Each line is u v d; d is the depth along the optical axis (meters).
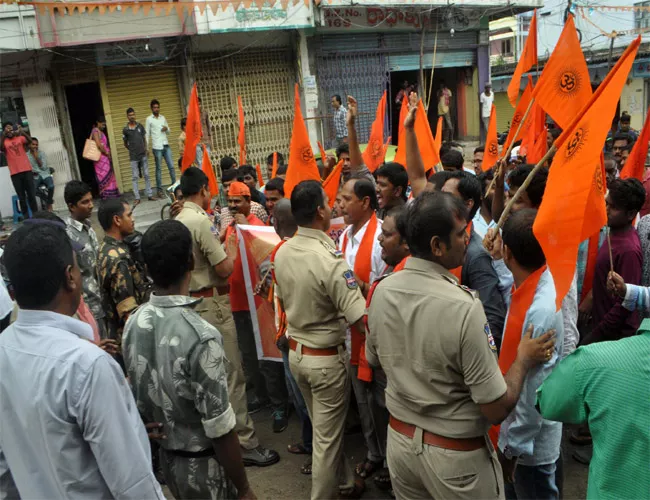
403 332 2.19
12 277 1.79
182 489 2.26
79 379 1.71
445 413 2.13
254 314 4.10
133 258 3.73
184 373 2.14
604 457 1.65
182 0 12.20
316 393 3.12
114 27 11.46
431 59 16.77
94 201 12.55
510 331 2.45
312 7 13.74
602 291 3.51
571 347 2.73
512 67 23.38
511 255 2.46
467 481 2.13
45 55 11.59
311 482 3.63
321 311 3.04
